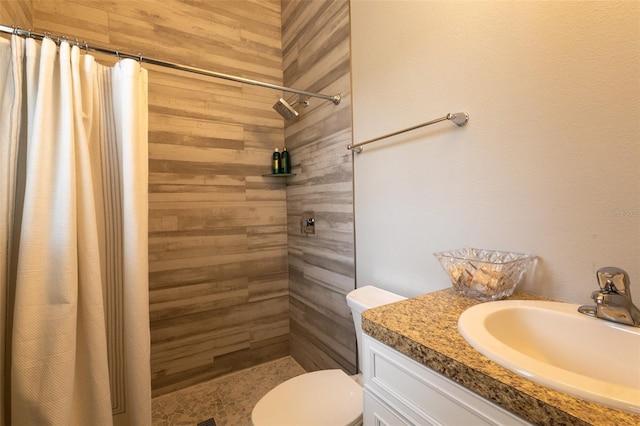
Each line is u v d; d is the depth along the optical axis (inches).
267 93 87.6
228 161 81.4
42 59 39.4
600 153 28.0
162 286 72.9
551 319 28.1
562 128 30.5
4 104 38.5
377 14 54.4
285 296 90.9
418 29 46.5
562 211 30.8
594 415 15.4
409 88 48.4
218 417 65.7
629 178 26.3
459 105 40.8
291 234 88.7
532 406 17.1
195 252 77.0
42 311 38.0
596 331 25.5
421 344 24.2
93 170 45.5
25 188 38.7
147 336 46.8
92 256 42.0
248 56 85.0
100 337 42.2
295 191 84.8
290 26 85.4
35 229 37.7
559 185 31.0
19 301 36.9
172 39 74.0
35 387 37.3
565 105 30.3
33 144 38.2
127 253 45.6
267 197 87.7
